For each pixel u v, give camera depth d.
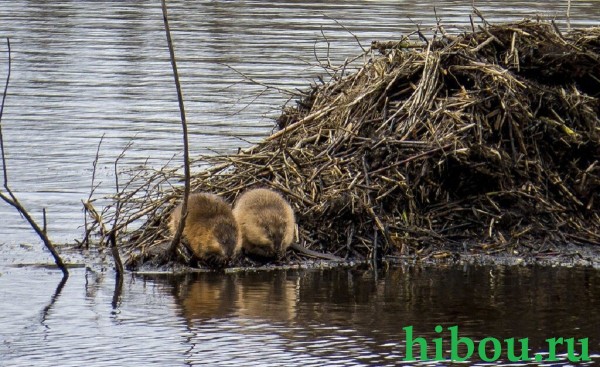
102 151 29.14
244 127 31.67
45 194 25.33
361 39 43.97
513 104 22.89
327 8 53.81
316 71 38.44
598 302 18.53
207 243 20.34
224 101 34.94
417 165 22.33
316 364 15.61
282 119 26.00
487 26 26.42
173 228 20.91
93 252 21.38
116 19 51.25
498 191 22.48
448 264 21.08
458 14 49.59
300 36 45.81
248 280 19.84
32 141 30.27
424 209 22.36
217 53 42.47
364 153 22.53
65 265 20.23
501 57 24.27
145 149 29.31
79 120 32.78
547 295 18.94
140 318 17.48
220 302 18.38
